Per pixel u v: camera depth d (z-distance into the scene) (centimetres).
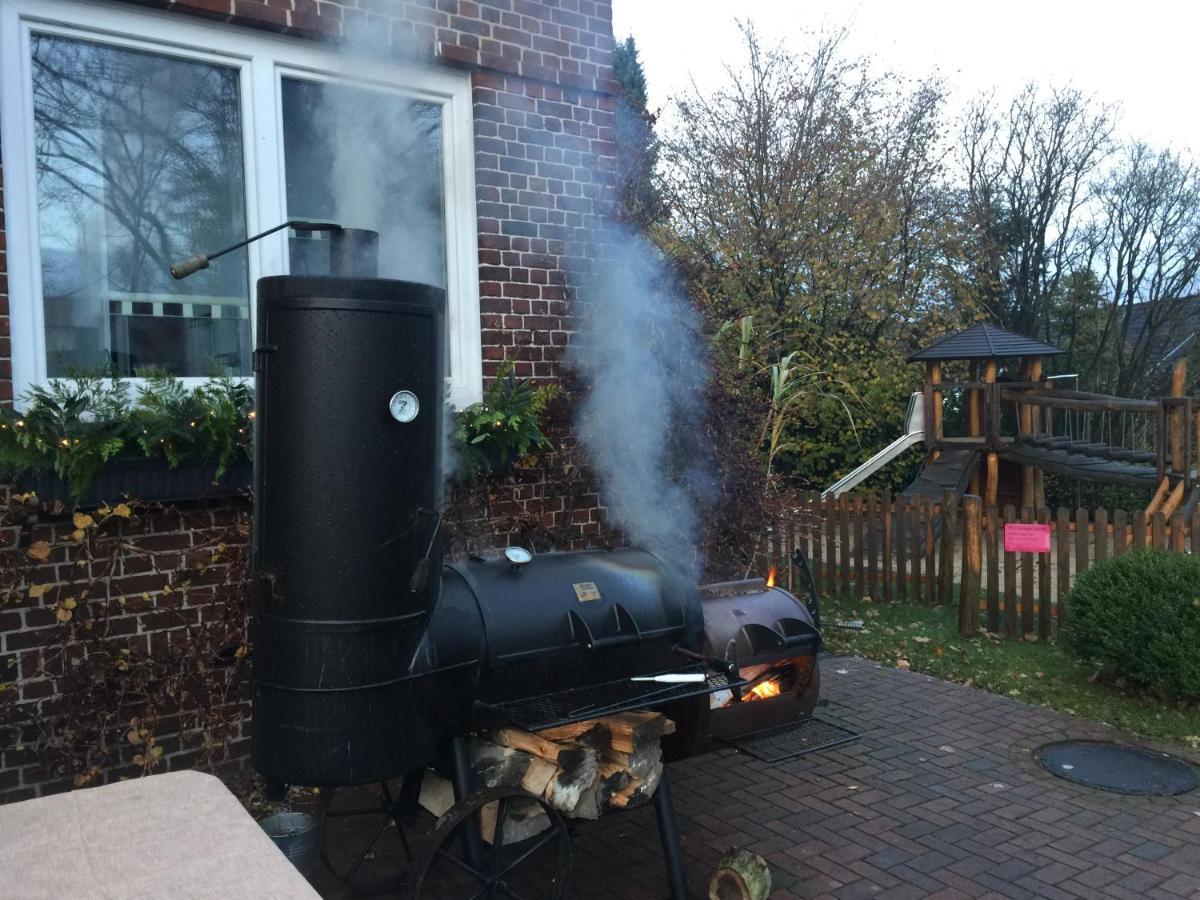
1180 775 461
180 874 112
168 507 407
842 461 1519
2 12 386
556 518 521
